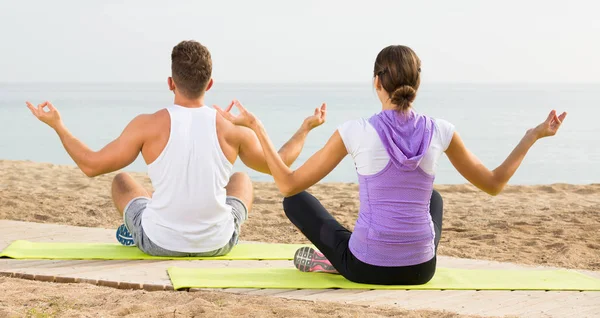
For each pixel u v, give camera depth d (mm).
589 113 57656
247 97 143125
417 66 3977
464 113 56656
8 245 5445
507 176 4082
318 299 4109
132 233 5109
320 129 33750
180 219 4941
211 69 4859
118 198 5215
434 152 4000
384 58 3988
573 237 7664
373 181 4043
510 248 6977
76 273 4598
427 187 4082
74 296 4105
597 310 4027
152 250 4988
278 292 4262
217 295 4184
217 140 4852
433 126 4023
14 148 22734
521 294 4336
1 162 15086
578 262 6336
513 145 25766
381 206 4074
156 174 4875
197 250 5012
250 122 3918
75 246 5359
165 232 4941
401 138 3965
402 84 3953
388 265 4191
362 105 78375
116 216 8484
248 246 5559
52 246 5359
